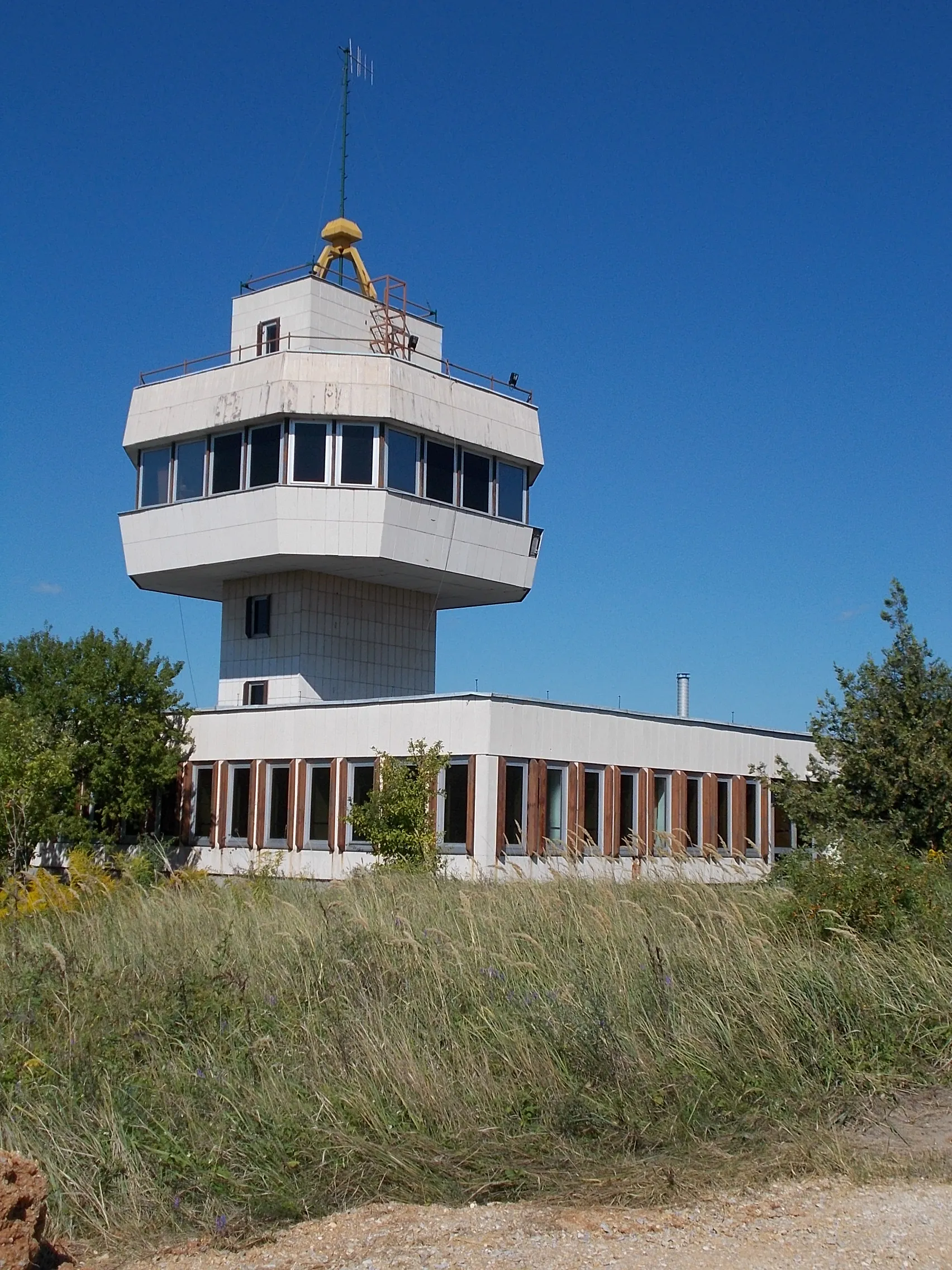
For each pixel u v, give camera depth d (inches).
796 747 1470.2
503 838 1103.0
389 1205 325.1
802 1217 303.0
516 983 476.7
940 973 511.5
